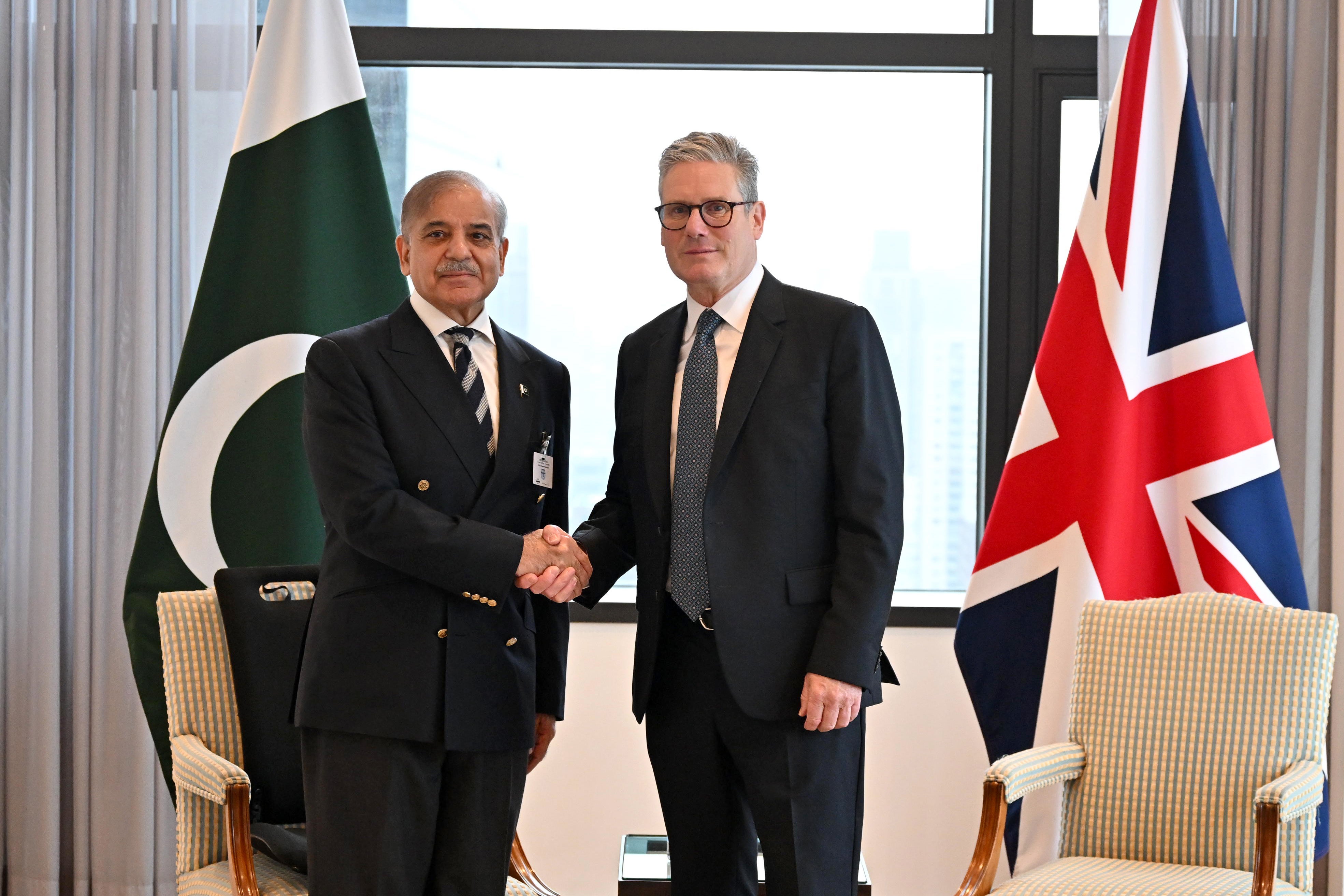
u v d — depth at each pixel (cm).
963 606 274
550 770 318
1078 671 235
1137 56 272
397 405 183
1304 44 294
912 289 337
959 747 319
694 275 192
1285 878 206
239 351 275
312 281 278
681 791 198
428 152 336
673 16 332
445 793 184
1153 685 225
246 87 310
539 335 338
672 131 335
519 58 327
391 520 174
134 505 303
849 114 335
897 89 334
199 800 207
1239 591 255
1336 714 293
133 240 305
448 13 332
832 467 192
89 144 302
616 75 335
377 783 175
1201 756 218
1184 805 217
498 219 193
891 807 319
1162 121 271
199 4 309
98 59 306
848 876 191
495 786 184
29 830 302
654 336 208
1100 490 262
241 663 217
